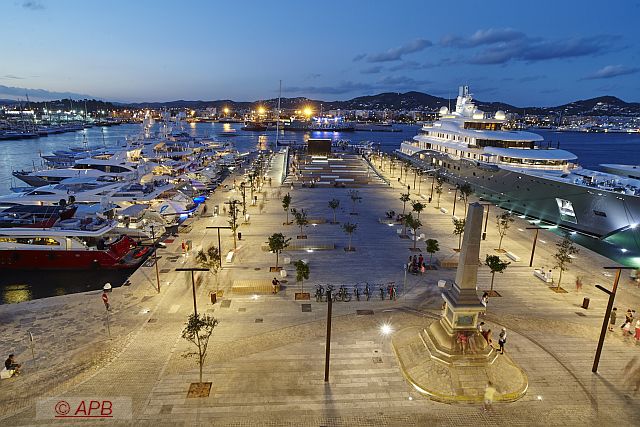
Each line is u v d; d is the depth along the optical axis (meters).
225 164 104.88
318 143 116.50
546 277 32.28
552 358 21.70
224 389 18.77
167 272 33.34
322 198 66.12
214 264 31.33
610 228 46.34
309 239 42.72
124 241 39.94
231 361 20.92
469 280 20.08
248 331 23.92
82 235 37.34
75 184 57.22
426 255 38.47
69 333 23.62
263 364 20.72
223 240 42.22
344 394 18.59
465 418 17.28
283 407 17.70
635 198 42.94
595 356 20.47
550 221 54.53
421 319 25.59
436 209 59.31
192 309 26.69
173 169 83.19
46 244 37.31
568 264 36.59
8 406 17.53
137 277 32.25
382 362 21.03
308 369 20.34
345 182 80.06
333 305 27.44
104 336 23.30
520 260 37.59
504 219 42.78
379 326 24.70
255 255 37.62
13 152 142.00
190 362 20.78
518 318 26.22
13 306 26.98
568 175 56.62
